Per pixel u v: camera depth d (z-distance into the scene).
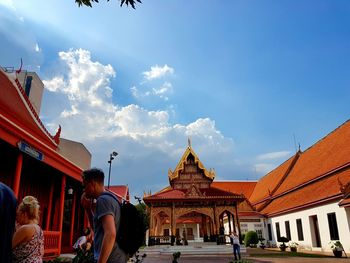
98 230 3.32
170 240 30.08
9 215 2.68
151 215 30.17
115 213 3.28
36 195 17.80
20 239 4.00
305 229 29.02
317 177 31.27
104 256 2.95
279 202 38.38
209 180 36.50
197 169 37.06
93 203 3.80
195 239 48.72
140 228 3.43
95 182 3.67
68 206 22.80
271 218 37.66
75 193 21.55
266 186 49.00
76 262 5.83
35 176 17.70
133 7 5.75
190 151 37.66
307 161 39.12
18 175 11.71
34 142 12.15
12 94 16.30
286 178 42.62
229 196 30.11
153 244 29.45
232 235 21.98
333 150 32.94
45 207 18.92
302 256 22.98
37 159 12.63
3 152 13.13
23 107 17.05
